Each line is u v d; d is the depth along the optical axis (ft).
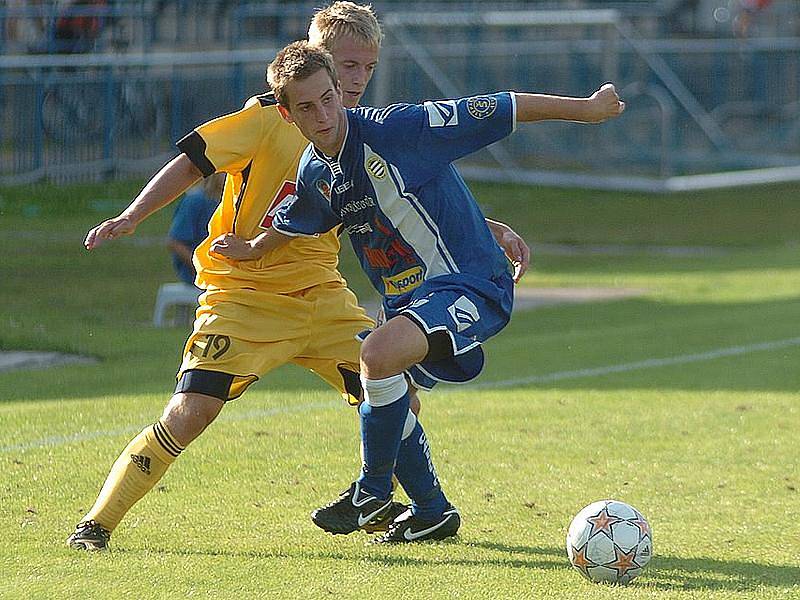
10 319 136.15
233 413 88.74
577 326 136.56
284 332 58.34
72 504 64.03
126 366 111.14
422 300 53.67
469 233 54.95
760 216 269.23
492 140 54.29
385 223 54.39
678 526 60.90
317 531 59.72
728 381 103.09
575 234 235.61
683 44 373.20
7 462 73.10
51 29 295.89
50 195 255.91
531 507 64.49
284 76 51.70
